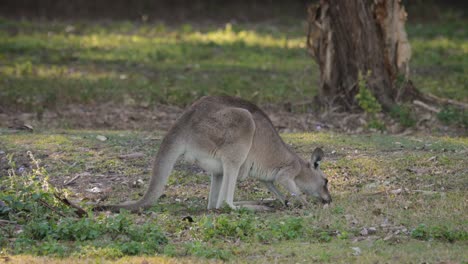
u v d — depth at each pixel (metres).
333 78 28.09
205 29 49.94
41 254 13.64
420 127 25.80
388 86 27.75
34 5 55.72
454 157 21.05
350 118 26.69
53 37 45.56
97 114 27.31
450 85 33.16
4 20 50.97
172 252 13.66
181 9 55.72
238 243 14.41
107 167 20.47
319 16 28.09
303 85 32.81
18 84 31.70
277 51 41.56
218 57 40.06
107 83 32.25
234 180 16.66
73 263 13.01
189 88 31.75
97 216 15.85
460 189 18.34
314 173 17.78
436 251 13.66
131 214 16.00
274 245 14.26
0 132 23.84
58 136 23.02
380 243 14.23
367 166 20.33
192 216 15.95
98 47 42.69
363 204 17.09
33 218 15.40
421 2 53.81
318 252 13.73
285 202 17.48
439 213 16.03
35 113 27.27
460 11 55.12
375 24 27.55
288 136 23.78
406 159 20.78
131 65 37.94
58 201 16.14
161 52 40.91
